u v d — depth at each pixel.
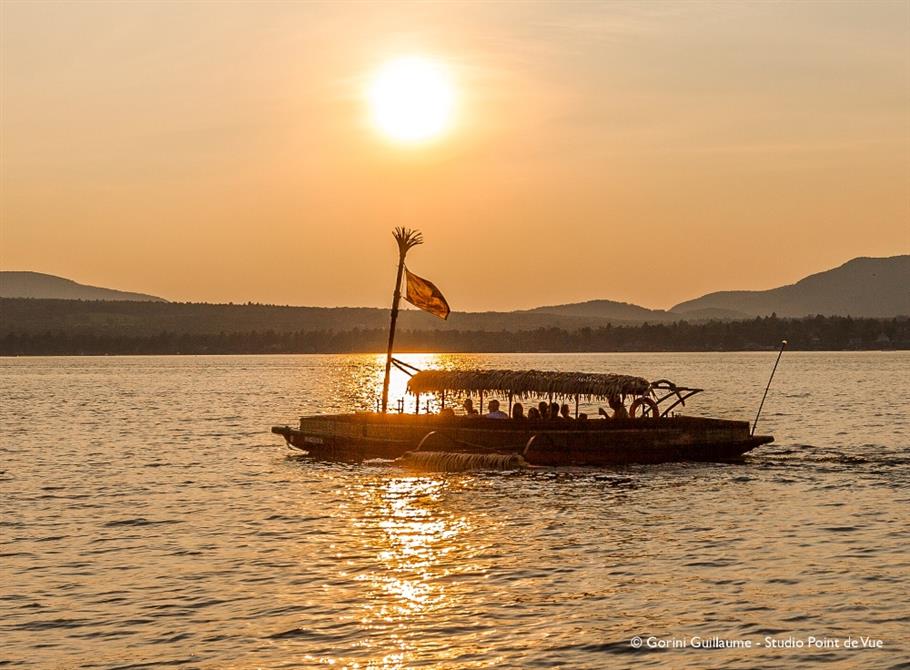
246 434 67.81
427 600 24.36
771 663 20.34
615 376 44.72
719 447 45.78
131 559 28.92
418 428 46.78
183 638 22.00
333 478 43.66
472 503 36.88
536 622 22.72
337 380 181.25
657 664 20.33
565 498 37.62
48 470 48.91
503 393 46.53
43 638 22.22
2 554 29.73
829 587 25.12
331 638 21.81
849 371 186.25
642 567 27.19
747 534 31.09
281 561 28.34
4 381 179.38
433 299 49.50
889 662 20.28
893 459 48.34
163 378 193.12
